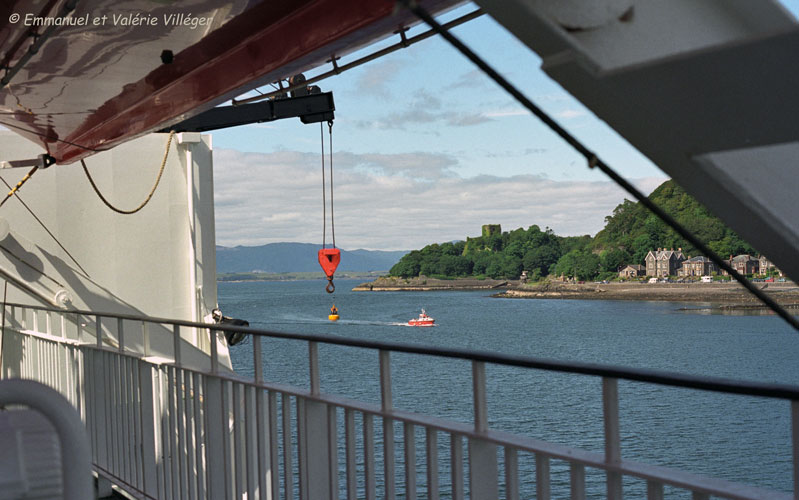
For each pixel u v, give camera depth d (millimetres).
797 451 1472
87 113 5637
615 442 1761
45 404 933
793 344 72938
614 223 158375
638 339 83438
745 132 1205
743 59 1047
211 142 10953
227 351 10781
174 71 4512
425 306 161500
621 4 1179
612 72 1174
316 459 2852
